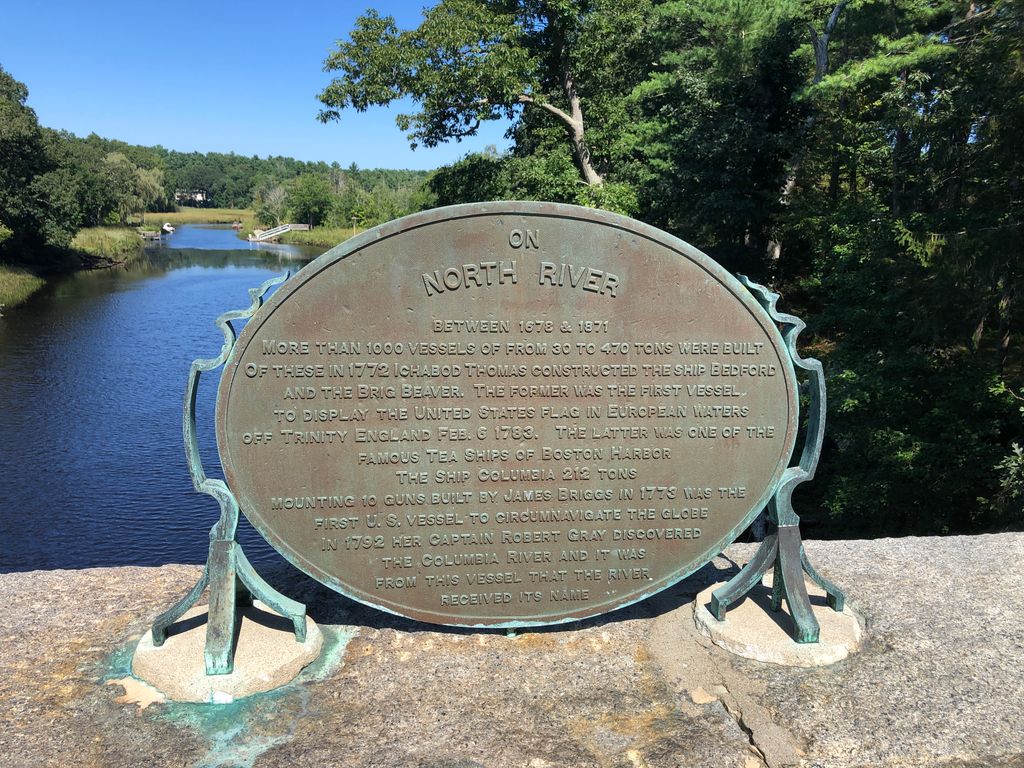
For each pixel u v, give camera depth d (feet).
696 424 11.75
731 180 60.70
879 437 35.78
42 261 161.79
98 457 54.29
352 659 11.54
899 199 47.29
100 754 9.37
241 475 11.06
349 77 59.11
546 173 65.26
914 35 47.93
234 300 124.98
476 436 11.46
